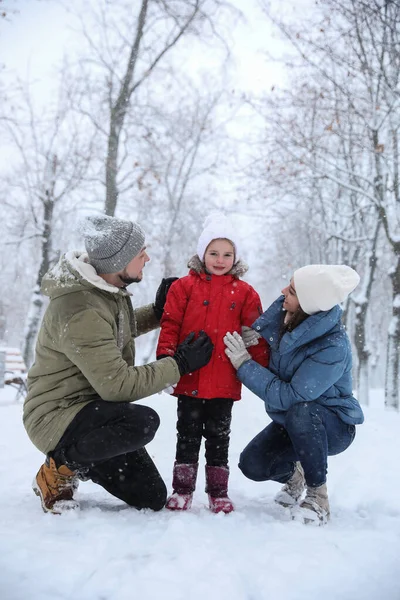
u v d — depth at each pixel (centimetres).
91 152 1788
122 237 299
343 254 1848
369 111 1280
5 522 259
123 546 226
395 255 1197
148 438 280
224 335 320
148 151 1750
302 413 291
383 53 1206
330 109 1349
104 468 293
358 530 269
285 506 319
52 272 293
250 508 311
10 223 1998
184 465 308
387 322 3312
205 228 333
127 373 279
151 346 1853
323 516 278
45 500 282
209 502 308
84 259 309
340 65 1293
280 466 321
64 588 191
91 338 276
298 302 301
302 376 293
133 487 290
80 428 275
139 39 1516
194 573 201
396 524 277
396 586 204
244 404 652
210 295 325
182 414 317
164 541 230
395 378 1176
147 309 363
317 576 205
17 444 490
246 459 320
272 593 192
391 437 544
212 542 232
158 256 2050
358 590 200
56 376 285
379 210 1238
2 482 356
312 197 1714
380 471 398
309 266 303
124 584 191
